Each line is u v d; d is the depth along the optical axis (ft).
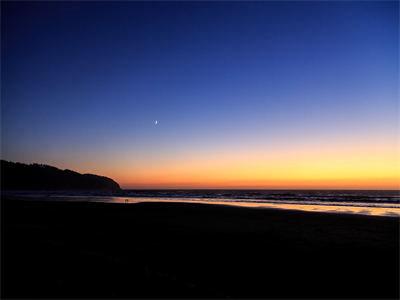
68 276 22.34
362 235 49.47
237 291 24.99
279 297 24.00
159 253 36.81
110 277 22.82
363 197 198.49
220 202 147.02
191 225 61.00
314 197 202.28
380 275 29.40
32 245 32.04
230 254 36.65
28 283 20.40
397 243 43.06
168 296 20.11
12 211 87.25
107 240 44.47
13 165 513.04
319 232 52.44
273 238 46.83
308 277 28.66
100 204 117.91
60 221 66.23
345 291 25.45
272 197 206.69
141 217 75.05
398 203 138.10
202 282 26.68
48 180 527.40
